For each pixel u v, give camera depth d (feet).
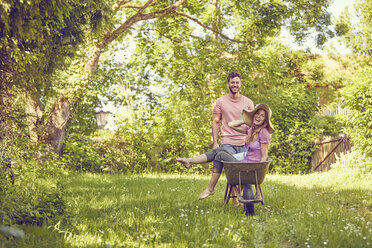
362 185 27.99
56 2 15.79
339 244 11.19
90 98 53.98
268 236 12.83
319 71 64.85
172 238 12.21
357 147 35.19
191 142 49.47
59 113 43.32
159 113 51.11
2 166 15.40
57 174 35.06
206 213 15.71
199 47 53.78
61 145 43.75
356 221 14.25
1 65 16.07
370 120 32.91
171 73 54.13
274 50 59.06
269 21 47.39
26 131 18.98
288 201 19.61
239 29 57.67
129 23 46.65
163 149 50.65
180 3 48.57
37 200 14.64
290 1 48.80
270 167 53.72
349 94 34.60
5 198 12.69
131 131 48.80
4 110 17.01
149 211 16.58
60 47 19.31
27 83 17.46
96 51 44.86
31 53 15.85
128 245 11.42
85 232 12.76
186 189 25.11
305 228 12.96
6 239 10.64
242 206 17.66
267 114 16.01
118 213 15.70
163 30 53.93
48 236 11.87
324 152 52.49
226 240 12.07
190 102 51.16
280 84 58.08
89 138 46.96
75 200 18.81
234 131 17.13
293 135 53.26
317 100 58.39
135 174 43.14
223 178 36.09
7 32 14.51
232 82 17.60
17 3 13.80
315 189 26.61
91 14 23.40
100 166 46.93
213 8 54.90
